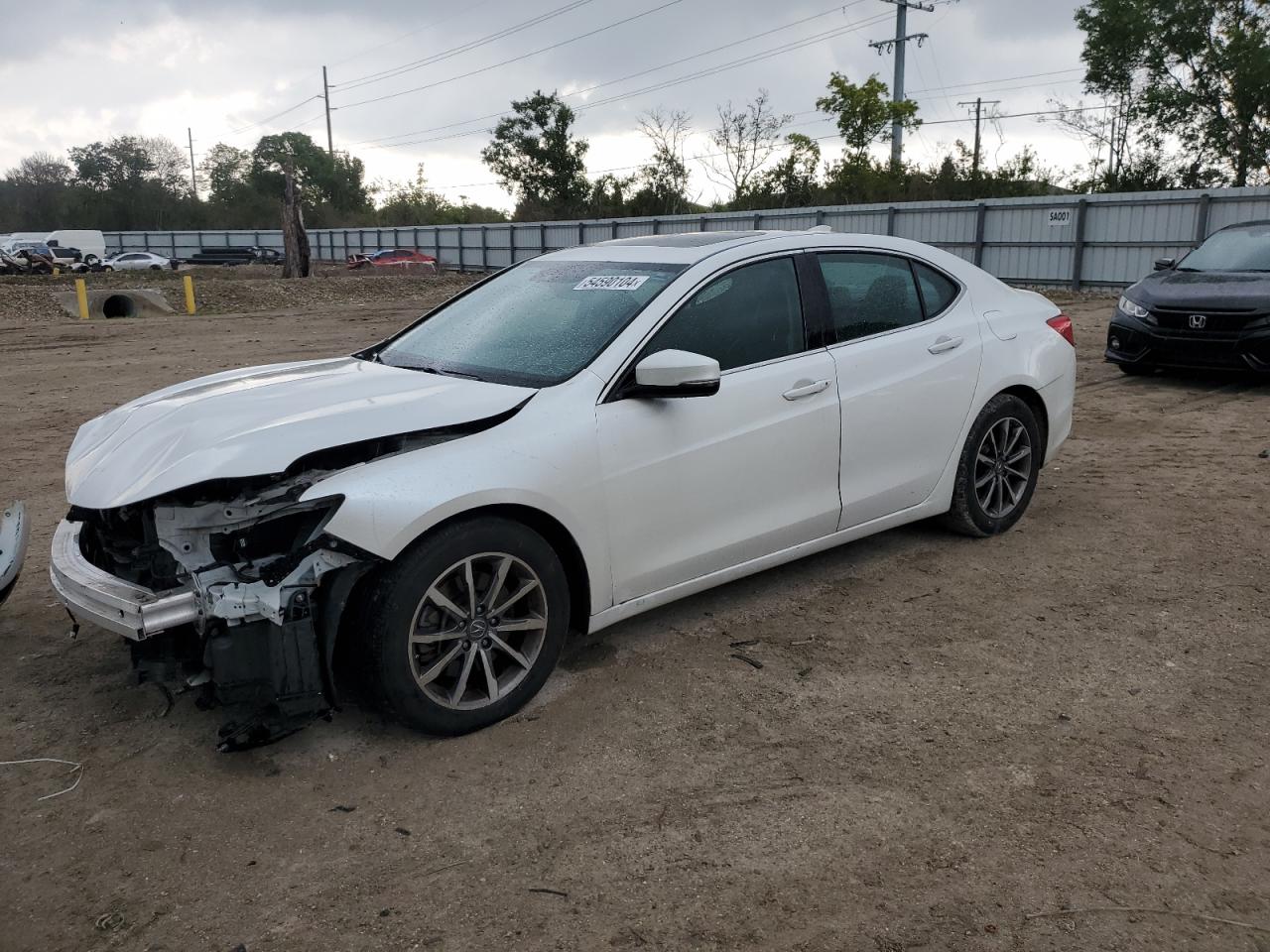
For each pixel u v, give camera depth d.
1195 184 37.16
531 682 3.53
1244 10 35.47
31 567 5.11
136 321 20.55
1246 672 3.78
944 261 5.07
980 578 4.77
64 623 4.43
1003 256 26.66
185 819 2.97
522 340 3.99
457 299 4.75
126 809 3.03
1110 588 4.62
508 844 2.82
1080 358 12.01
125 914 2.56
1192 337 9.30
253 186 94.69
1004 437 5.22
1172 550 5.11
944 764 3.18
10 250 49.16
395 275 41.72
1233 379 10.14
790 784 3.08
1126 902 2.53
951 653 3.99
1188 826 2.83
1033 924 2.45
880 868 2.68
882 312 4.66
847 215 30.41
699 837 2.83
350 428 3.23
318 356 14.09
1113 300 21.88
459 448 3.30
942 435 4.83
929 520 5.64
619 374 3.68
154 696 3.74
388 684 3.17
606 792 3.06
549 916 2.52
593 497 3.55
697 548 3.94
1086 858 2.70
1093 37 37.50
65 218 90.19
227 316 21.97
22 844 2.87
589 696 3.67
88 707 3.67
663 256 4.26
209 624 2.98
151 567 3.21
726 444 3.93
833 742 3.33
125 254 51.31
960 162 42.50
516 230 45.16
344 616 3.25
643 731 3.42
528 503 3.36
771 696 3.65
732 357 4.03
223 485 3.20
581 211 62.25
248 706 3.30
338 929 2.49
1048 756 3.22
